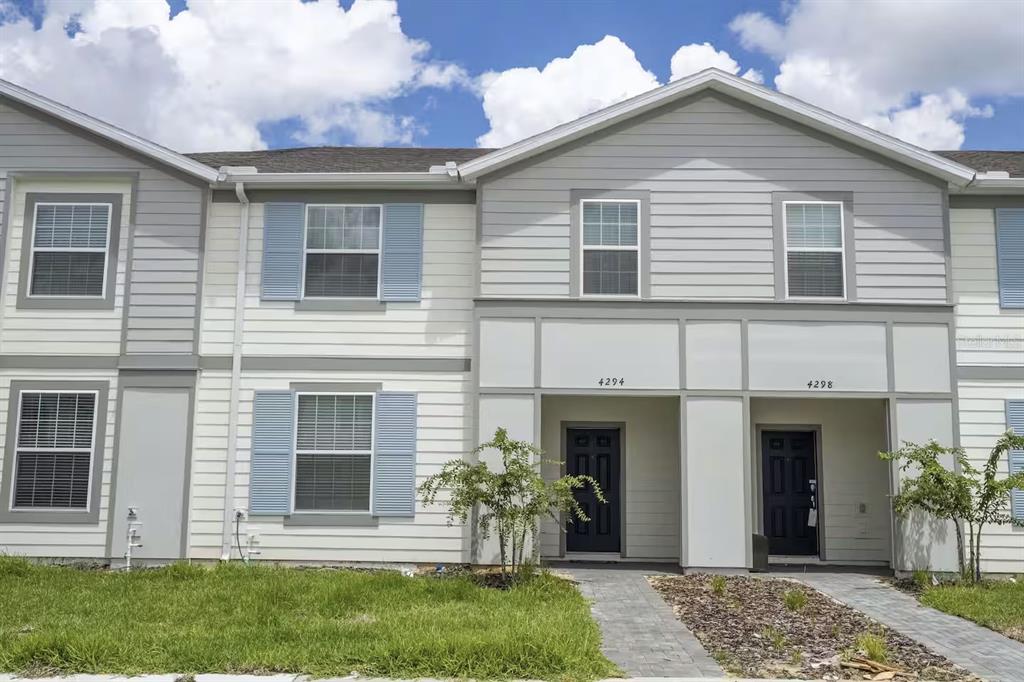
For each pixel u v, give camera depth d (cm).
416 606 956
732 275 1328
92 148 1387
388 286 1373
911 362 1305
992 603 1029
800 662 767
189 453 1330
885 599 1098
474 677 711
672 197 1346
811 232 1335
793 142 1350
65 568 1207
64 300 1366
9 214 1379
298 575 1152
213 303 1376
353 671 719
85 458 1341
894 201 1335
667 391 1305
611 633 882
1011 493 1303
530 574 1153
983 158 1574
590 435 1456
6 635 802
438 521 1326
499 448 1188
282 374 1361
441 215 1391
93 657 736
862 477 1425
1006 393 1330
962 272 1358
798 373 1304
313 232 1392
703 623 929
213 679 701
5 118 1394
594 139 1361
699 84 1338
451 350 1359
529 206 1350
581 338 1317
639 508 1427
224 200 1402
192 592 1022
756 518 1420
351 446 1348
